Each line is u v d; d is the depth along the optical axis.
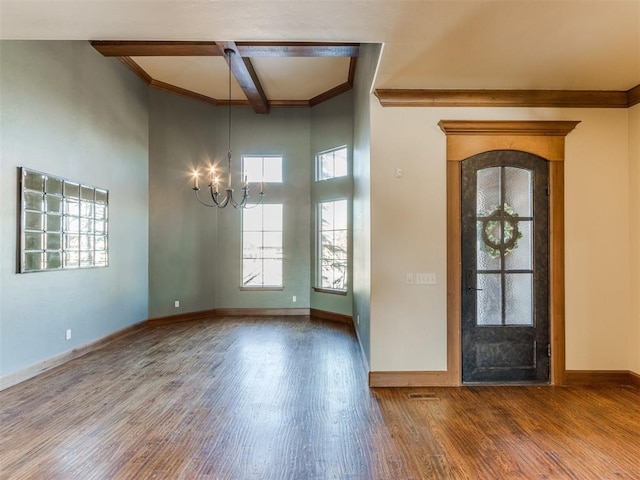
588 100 3.35
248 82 5.47
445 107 3.37
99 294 4.70
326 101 6.45
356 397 3.11
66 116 4.11
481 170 3.39
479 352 3.38
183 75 5.75
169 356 4.29
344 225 6.24
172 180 6.16
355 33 2.38
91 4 2.04
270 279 6.84
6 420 2.69
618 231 3.38
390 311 3.35
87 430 2.55
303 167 6.75
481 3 2.04
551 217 3.39
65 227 4.07
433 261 3.36
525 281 3.41
